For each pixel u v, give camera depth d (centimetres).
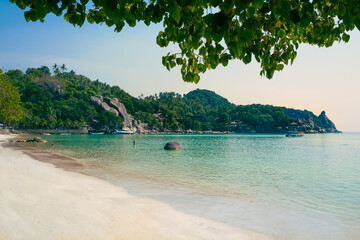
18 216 651
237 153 3631
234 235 685
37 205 761
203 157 2956
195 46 284
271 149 4662
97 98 18175
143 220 746
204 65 336
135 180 1410
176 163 2331
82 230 616
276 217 845
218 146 5378
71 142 5975
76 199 889
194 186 1320
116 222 702
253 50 286
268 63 323
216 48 285
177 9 219
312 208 967
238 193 1197
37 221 635
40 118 14438
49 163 1980
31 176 1226
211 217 823
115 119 17125
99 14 296
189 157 2931
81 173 1562
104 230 634
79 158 2588
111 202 909
